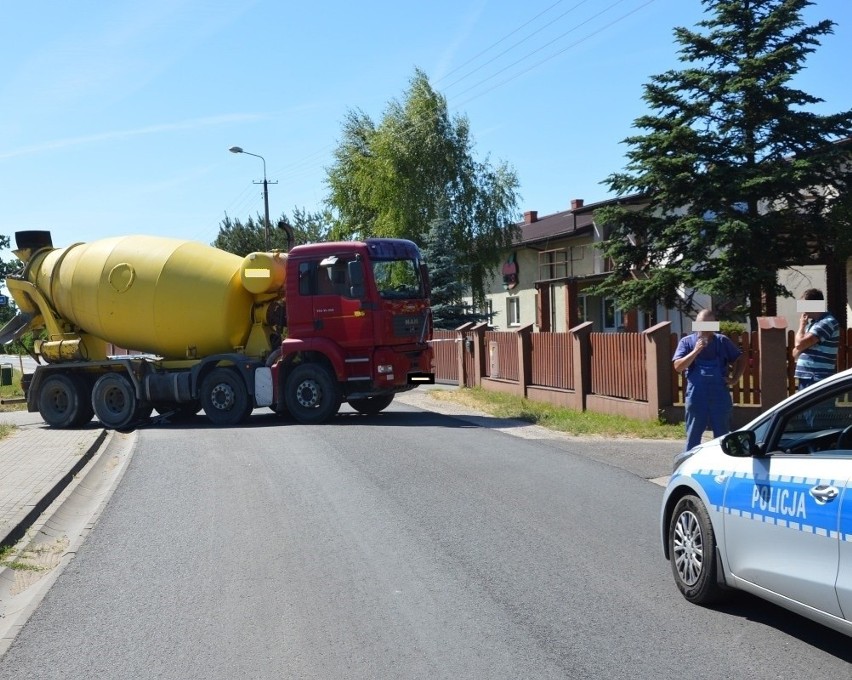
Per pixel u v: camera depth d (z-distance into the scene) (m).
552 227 42.19
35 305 19.62
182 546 7.86
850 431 5.24
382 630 5.63
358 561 7.17
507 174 39.84
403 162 38.34
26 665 5.27
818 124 20.45
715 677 4.77
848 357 14.23
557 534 7.86
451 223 37.16
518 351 20.45
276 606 6.16
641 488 9.77
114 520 8.96
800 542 4.91
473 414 18.11
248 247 56.41
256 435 14.85
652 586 6.40
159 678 5.00
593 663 5.00
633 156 21.25
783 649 5.16
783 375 13.52
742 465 5.55
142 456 13.07
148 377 17.94
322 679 4.90
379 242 16.94
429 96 38.94
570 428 14.56
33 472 11.67
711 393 9.24
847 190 20.36
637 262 22.30
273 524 8.51
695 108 21.03
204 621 5.92
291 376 16.89
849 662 4.96
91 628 5.88
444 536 7.87
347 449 12.80
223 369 17.55
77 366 18.69
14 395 29.69
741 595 6.04
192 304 17.75
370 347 16.59
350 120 43.78
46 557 7.89
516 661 5.06
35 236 19.83
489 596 6.23
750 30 20.84
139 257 18.27
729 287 19.80
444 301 34.12
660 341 14.42
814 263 21.80
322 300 16.70
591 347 16.95
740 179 19.94
